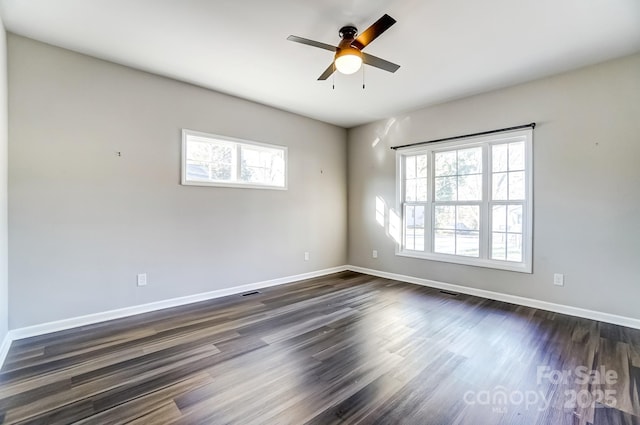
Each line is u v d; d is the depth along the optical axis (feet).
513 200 12.37
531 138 11.60
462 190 13.92
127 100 10.63
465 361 7.52
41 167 9.12
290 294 13.42
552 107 11.16
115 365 7.29
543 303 11.41
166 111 11.51
